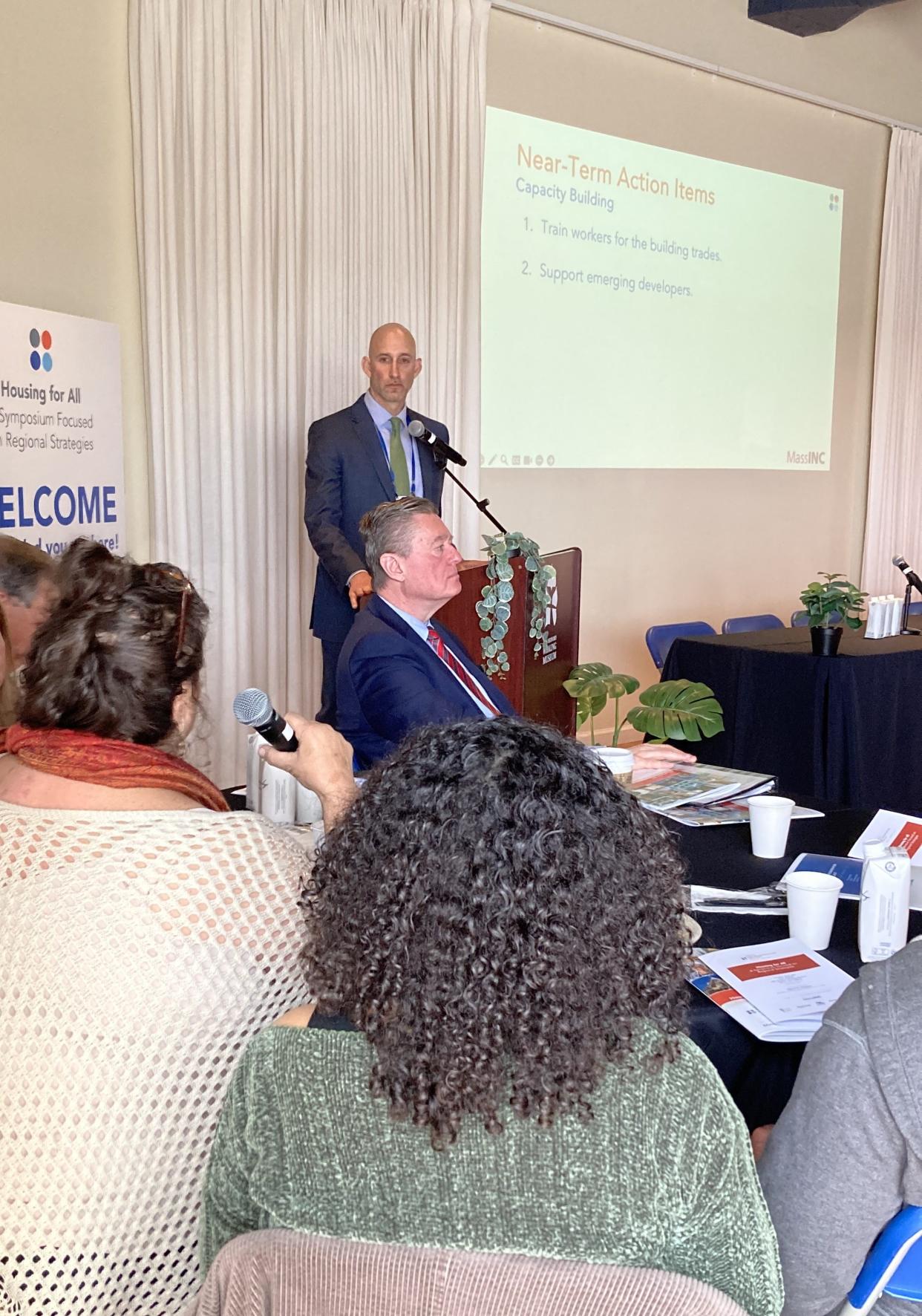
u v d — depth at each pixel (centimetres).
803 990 141
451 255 495
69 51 378
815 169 646
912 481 719
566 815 80
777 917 165
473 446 514
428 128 481
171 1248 106
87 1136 101
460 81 486
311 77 443
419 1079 73
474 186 498
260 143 432
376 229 471
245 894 108
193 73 409
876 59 664
